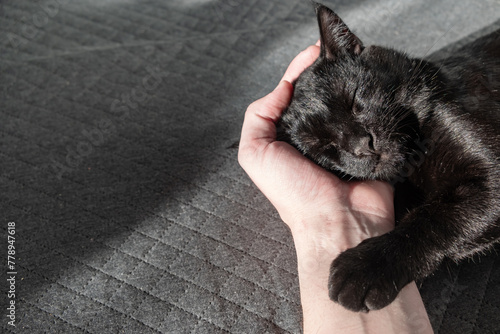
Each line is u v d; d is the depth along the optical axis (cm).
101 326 40
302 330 39
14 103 55
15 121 54
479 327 39
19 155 51
